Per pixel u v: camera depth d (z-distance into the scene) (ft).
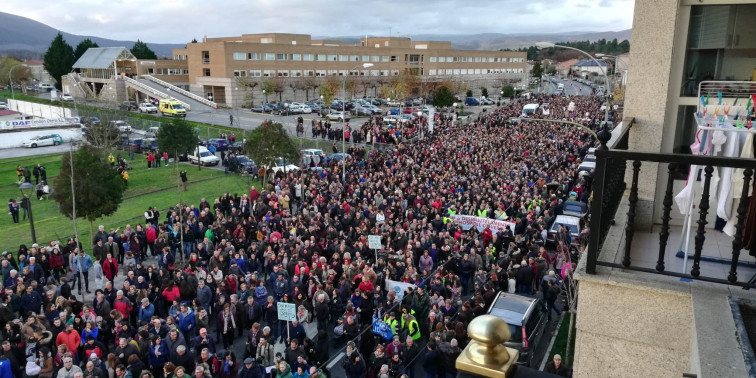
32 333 39.06
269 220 67.36
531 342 39.70
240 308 43.75
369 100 283.59
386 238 58.85
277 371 33.35
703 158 10.93
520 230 62.95
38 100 289.12
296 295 45.68
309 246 55.72
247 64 278.26
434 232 60.18
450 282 46.16
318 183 89.45
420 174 90.89
